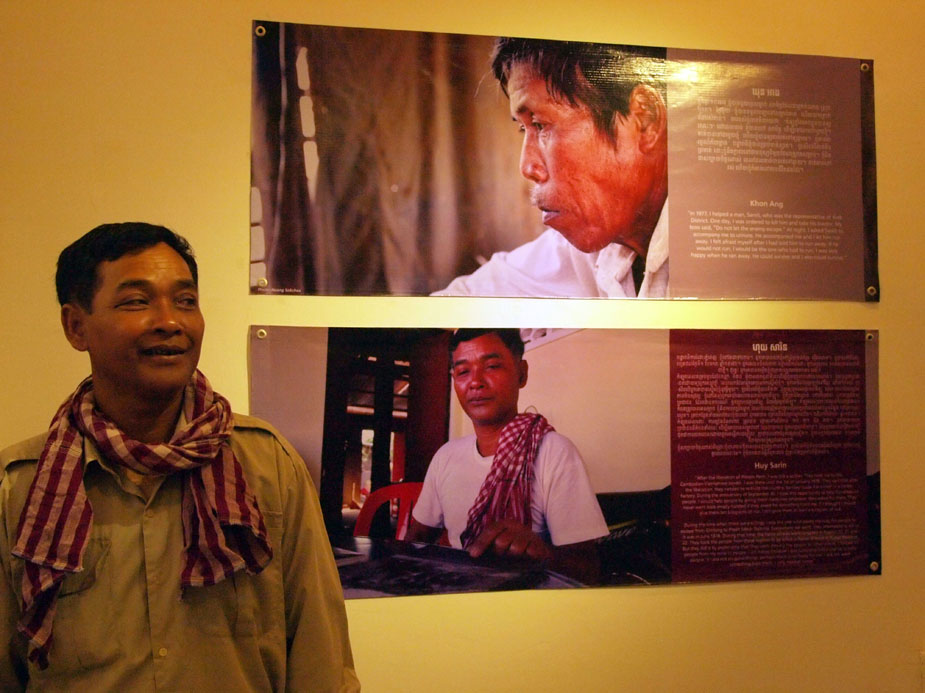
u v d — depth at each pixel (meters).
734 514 1.74
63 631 0.92
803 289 1.79
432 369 1.66
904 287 1.83
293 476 1.08
